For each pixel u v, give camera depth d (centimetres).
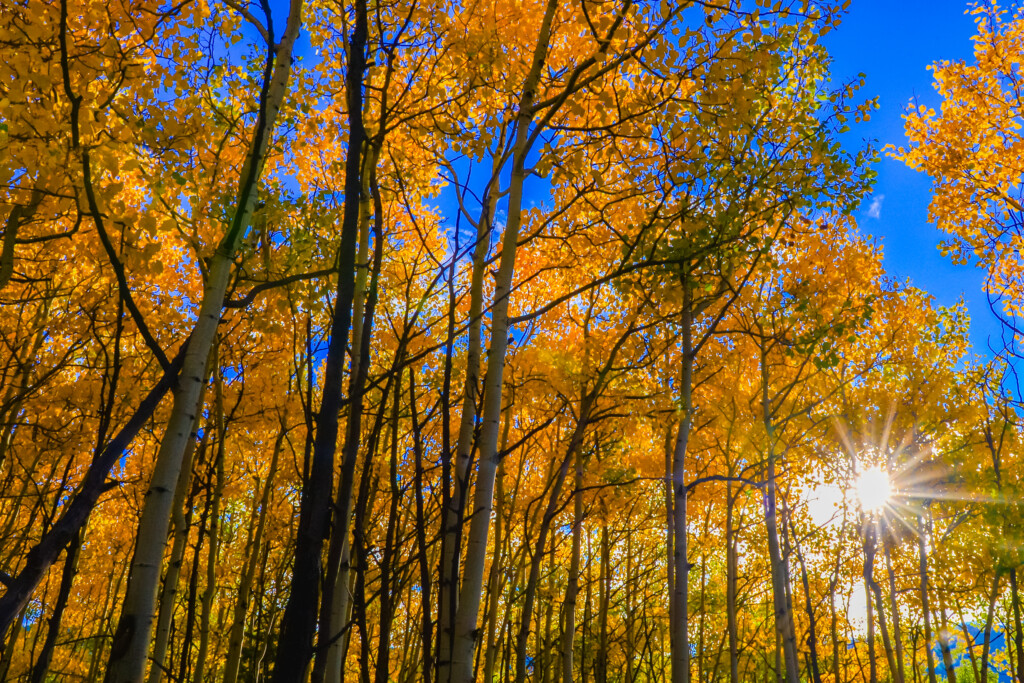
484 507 339
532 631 1148
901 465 1084
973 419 1026
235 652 641
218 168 399
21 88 286
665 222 437
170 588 506
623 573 1223
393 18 386
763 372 817
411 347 523
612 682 1428
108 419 314
